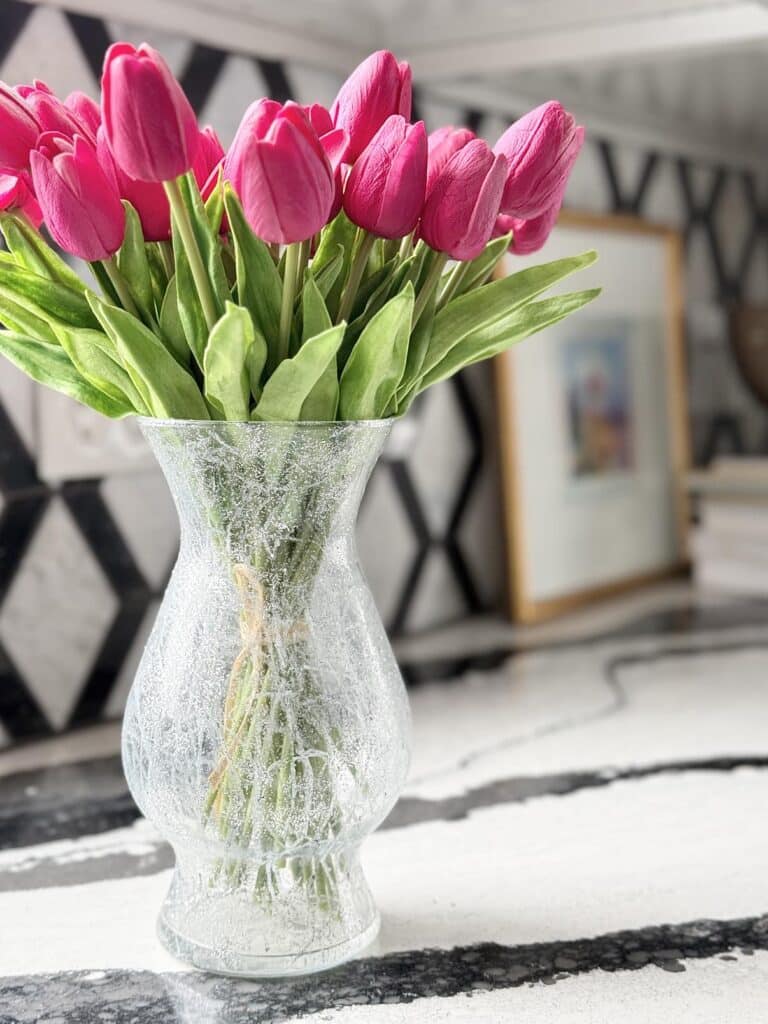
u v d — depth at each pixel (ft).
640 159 4.22
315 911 1.55
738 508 4.07
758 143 4.80
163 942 1.62
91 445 2.61
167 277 1.51
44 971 1.57
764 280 5.00
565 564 3.80
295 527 1.45
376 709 1.53
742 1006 1.44
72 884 1.86
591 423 3.93
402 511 3.49
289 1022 1.43
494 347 1.60
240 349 1.33
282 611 1.46
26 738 2.56
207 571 1.48
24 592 2.51
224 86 2.82
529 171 1.43
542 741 2.49
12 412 2.45
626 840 1.97
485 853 1.93
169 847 2.02
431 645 3.39
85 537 2.63
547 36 3.00
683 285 4.45
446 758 2.40
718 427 4.65
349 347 1.48
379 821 1.58
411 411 3.48
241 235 1.38
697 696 2.80
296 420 1.41
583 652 3.26
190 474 1.44
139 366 1.39
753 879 1.81
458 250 1.40
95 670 2.69
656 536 4.24
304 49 2.99
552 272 1.55
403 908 1.73
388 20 3.11
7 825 2.11
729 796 2.16
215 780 1.47
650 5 2.83
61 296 1.50
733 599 3.92
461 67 3.14
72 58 2.49
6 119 1.34
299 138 1.22
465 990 1.49
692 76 3.68
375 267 1.57
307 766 1.47
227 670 1.46
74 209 1.32
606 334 3.99
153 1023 1.43
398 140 1.34
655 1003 1.45
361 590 1.55
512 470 3.58
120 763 2.44
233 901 1.54
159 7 2.61
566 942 1.62
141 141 1.24
